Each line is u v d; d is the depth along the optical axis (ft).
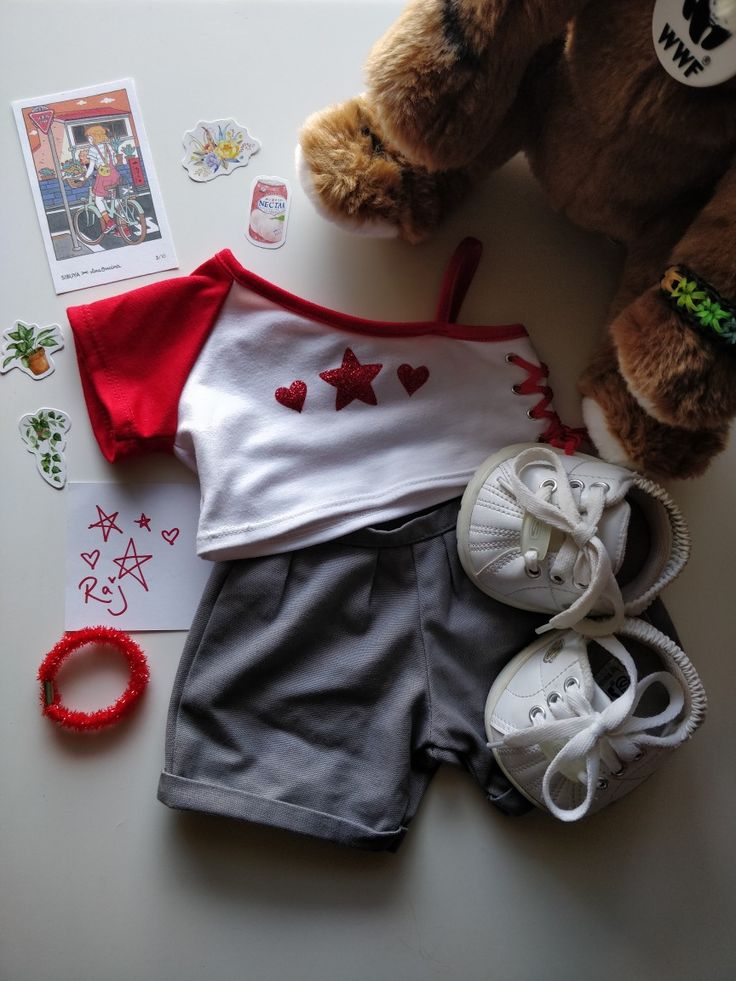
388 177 2.53
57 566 2.68
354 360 2.62
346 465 2.58
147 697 2.66
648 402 2.19
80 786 2.60
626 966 2.67
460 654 2.62
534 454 2.51
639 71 2.00
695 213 2.40
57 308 2.76
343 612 2.56
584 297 2.91
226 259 2.59
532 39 2.13
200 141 2.84
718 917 2.73
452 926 2.62
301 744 2.53
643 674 2.60
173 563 2.70
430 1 2.13
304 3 2.91
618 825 2.75
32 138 2.80
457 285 2.74
